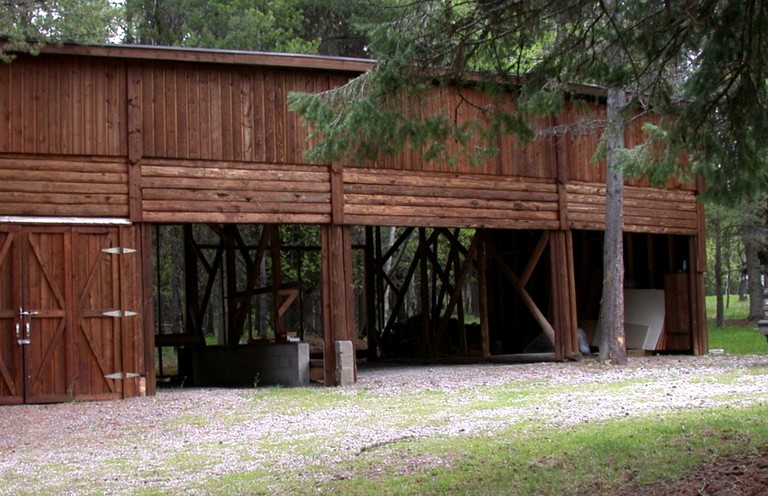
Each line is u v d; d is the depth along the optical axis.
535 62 8.26
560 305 17.42
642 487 6.38
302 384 15.36
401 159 15.52
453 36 7.48
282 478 7.45
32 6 14.80
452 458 7.82
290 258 27.84
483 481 6.87
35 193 13.07
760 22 7.09
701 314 19.80
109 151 13.52
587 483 6.59
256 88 14.55
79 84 13.44
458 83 8.20
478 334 22.47
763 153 8.23
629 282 21.55
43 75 13.23
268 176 14.51
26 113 13.09
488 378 14.92
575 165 17.59
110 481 7.68
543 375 15.07
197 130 14.08
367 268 21.97
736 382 12.91
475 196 16.23
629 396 11.66
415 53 7.48
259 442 9.42
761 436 7.75
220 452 8.91
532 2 7.14
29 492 7.34
